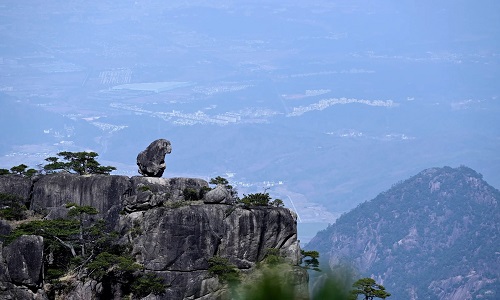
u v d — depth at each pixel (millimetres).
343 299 38688
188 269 175375
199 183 197250
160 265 174875
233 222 181000
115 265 171500
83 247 175625
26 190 192375
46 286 168125
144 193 181500
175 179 195250
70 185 191500
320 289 38812
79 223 178125
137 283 171625
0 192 191875
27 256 164500
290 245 185125
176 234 176500
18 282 163875
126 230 179875
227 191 187125
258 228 182500
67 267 173375
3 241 170375
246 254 181250
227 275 172000
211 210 180875
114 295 170875
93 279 169375
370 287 176625
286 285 38688
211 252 178000
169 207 180500
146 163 197750
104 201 189750
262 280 38562
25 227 174000
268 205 195375
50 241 172875
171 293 173125
